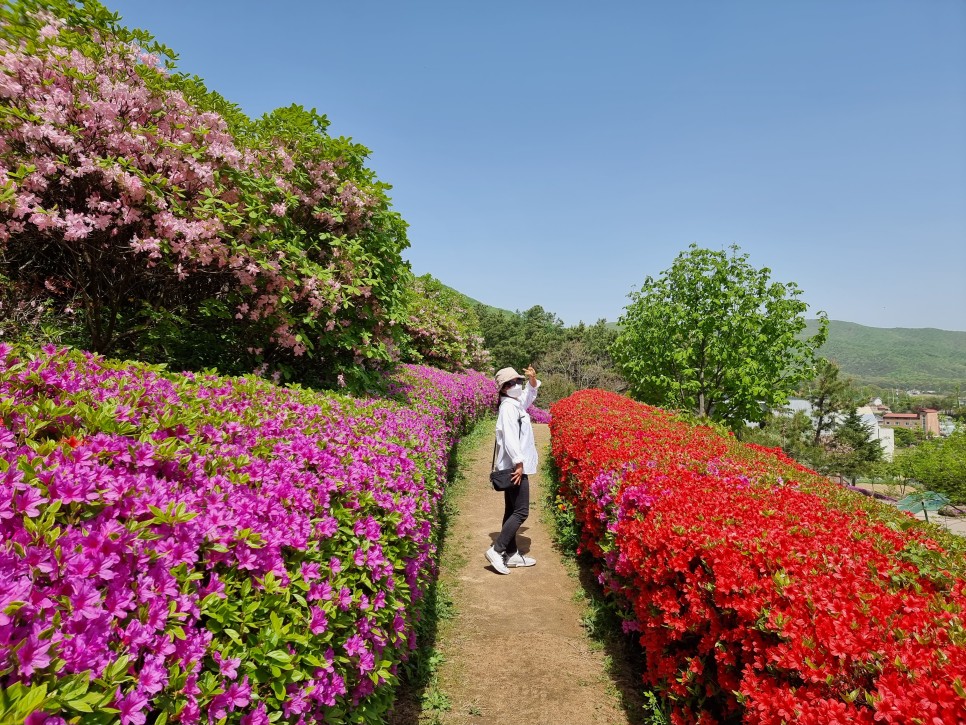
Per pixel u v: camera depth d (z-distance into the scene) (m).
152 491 1.76
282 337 5.76
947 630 1.96
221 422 2.84
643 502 4.00
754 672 2.27
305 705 1.79
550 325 73.56
